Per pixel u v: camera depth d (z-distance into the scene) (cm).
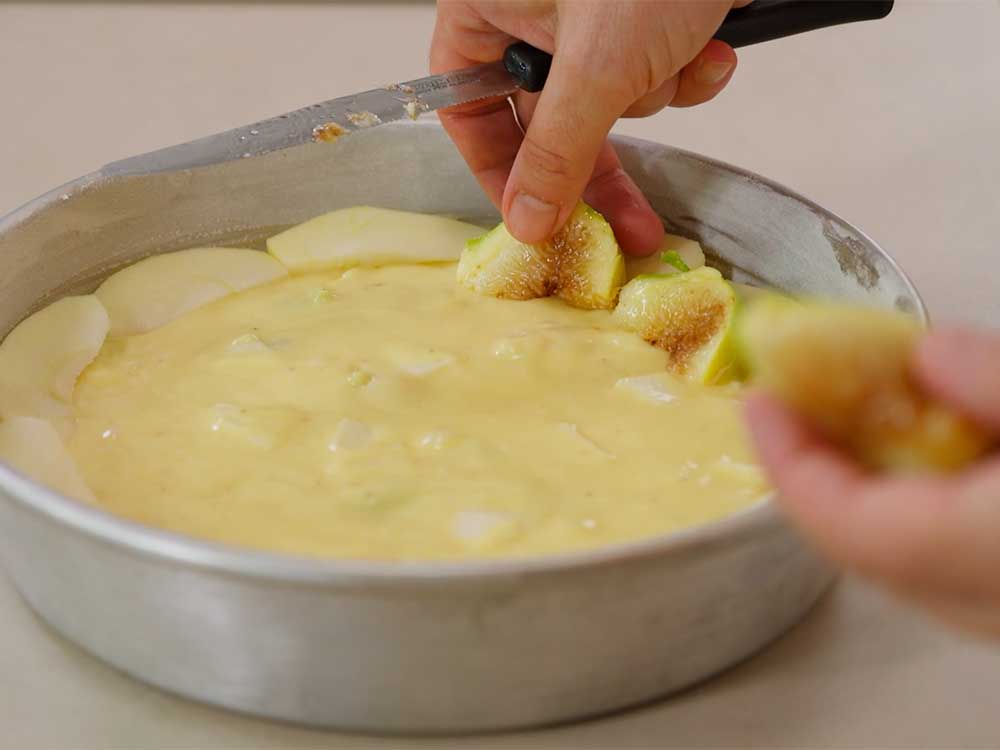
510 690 45
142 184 60
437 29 61
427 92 58
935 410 37
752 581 46
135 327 59
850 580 51
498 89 58
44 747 46
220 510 50
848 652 49
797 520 39
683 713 47
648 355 57
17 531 47
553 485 51
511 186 58
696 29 57
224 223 62
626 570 44
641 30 56
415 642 44
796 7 59
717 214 61
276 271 62
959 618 37
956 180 70
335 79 78
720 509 50
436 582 43
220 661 45
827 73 79
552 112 56
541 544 48
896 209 68
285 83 77
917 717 47
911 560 35
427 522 49
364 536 49
